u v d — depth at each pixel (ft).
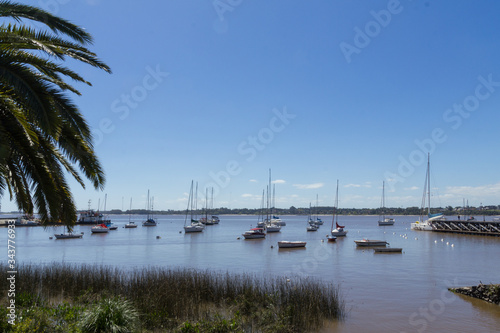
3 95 35.70
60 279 75.10
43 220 44.19
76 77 43.04
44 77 38.60
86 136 43.39
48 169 43.57
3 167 33.17
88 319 43.91
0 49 34.50
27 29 38.96
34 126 42.47
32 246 228.22
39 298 61.05
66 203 47.11
